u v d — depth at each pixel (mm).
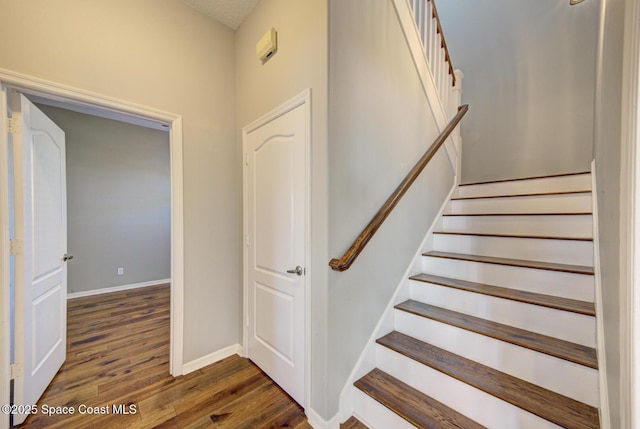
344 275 1581
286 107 1767
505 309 1595
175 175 2023
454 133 2832
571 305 1420
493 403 1246
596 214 1669
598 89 1820
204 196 2170
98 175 4191
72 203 3973
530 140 3191
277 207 1890
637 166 657
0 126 1415
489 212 2533
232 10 2135
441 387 1428
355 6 1633
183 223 2055
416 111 2209
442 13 3951
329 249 1487
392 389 1540
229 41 2328
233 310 2350
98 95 1696
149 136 4691
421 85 2266
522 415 1168
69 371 2082
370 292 1763
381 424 1457
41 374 1782
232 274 2342
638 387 647
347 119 1583
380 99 1830
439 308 1879
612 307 977
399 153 2020
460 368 1430
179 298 2035
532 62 3191
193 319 2109
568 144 2943
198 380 1979
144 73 1880
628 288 693
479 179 3578
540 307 1465
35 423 1566
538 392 1247
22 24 1463
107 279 4266
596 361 1181
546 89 3092
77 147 4012
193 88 2111
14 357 1544
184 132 2062
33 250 1682
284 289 1840
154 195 4750
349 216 1608
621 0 879
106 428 1538
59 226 2064
